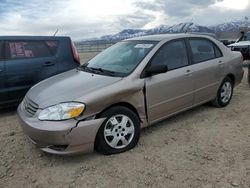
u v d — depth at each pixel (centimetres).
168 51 473
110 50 532
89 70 479
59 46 662
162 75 447
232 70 590
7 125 542
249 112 564
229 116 542
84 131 362
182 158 384
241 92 734
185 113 561
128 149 408
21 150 426
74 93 382
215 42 572
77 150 365
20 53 614
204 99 539
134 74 418
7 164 385
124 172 354
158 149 412
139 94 416
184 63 491
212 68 537
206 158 382
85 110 363
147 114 432
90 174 354
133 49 483
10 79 595
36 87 455
